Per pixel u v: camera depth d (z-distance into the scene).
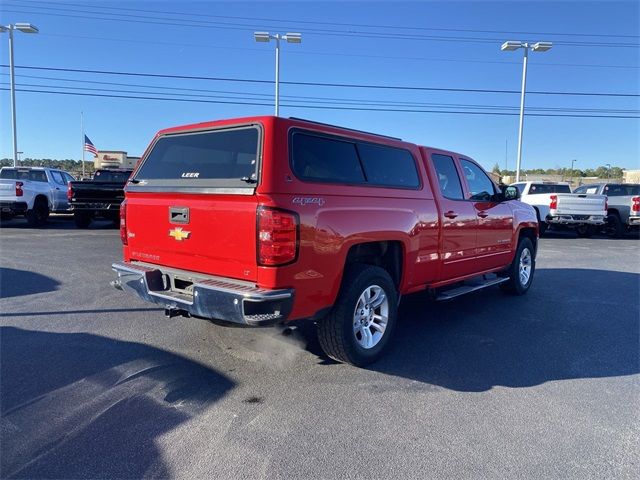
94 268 8.96
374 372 4.41
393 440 3.23
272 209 3.57
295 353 4.82
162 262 4.48
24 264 9.29
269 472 2.86
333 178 4.16
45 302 6.55
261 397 3.84
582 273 9.90
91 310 6.18
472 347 5.16
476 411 3.68
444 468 2.93
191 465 2.91
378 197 4.54
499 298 7.51
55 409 3.57
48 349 4.78
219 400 3.77
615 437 3.33
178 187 4.17
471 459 3.03
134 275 4.48
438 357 4.84
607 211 18.02
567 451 3.14
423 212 5.17
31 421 3.39
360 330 4.49
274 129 3.73
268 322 3.62
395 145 5.04
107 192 16.00
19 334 5.23
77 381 4.05
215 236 3.93
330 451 3.08
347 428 3.38
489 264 6.72
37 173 18.14
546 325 6.02
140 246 4.70
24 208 16.22
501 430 3.40
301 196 3.77
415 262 5.10
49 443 3.12
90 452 3.03
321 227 3.89
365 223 4.32
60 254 10.53
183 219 4.19
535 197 18.28
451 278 5.91
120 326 5.54
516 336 5.56
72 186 16.05
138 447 3.09
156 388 3.96
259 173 3.63
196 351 4.80
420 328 5.84
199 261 4.12
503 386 4.16
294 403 3.74
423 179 5.32
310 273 3.82
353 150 4.48
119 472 2.84
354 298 4.26
